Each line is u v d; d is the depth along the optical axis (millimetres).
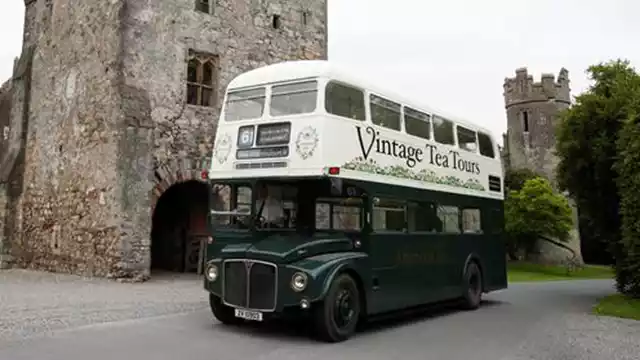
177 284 16906
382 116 10898
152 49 18922
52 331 9172
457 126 13969
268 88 10086
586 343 9359
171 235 22156
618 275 15484
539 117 54281
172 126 19172
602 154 16078
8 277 18406
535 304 15539
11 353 7559
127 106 17906
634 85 16234
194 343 8484
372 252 10094
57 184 21234
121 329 9469
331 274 8844
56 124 21781
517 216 44188
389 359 7836
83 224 19156
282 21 23172
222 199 10258
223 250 9617
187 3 20062
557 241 48031
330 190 9445
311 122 9422
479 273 14430
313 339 9102
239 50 21500
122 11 18344
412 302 11305
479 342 9344
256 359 7586
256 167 9859
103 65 18906
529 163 54125
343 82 9914
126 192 17594
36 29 24469
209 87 20766
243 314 9078
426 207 12141
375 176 10406
